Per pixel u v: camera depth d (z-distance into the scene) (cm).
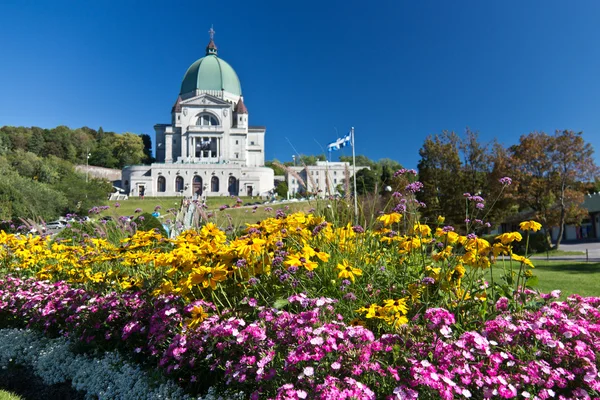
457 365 242
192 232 464
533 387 247
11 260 711
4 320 555
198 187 8975
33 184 3884
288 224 433
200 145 9706
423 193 2870
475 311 328
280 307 329
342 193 530
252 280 341
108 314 425
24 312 524
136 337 404
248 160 10438
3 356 445
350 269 350
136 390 336
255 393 270
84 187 4672
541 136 2989
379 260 428
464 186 2975
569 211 3006
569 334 258
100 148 12331
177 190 8919
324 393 221
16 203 3000
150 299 404
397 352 259
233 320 299
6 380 411
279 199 3312
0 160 6712
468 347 254
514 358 258
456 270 372
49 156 10100
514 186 2864
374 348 256
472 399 245
